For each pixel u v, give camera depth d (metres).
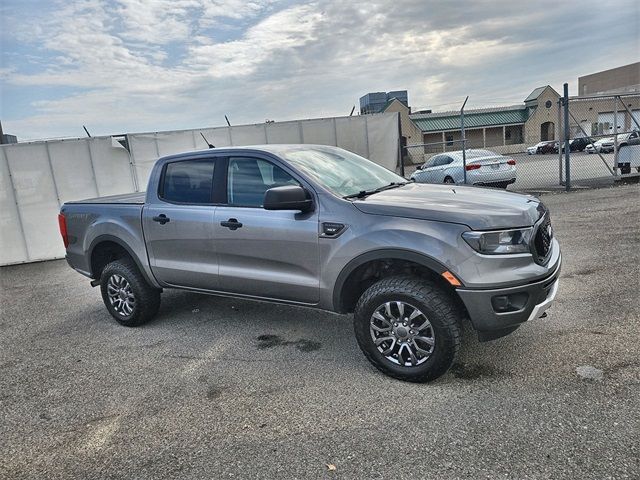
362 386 3.43
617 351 3.59
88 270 5.35
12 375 4.15
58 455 2.90
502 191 3.93
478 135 45.97
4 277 9.24
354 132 12.49
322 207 3.67
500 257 3.09
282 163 3.97
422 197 3.65
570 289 5.11
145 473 2.66
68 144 10.86
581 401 2.98
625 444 2.55
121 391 3.66
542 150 25.70
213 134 11.84
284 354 4.11
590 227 8.09
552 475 2.37
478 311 3.12
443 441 2.72
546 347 3.77
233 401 3.37
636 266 5.68
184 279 4.56
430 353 3.28
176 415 3.24
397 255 3.30
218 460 2.72
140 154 11.35
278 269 3.94
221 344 4.43
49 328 5.41
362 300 3.49
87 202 5.37
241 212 4.08
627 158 13.09
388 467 2.54
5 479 2.70
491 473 2.43
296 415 3.12
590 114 24.83
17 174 10.61
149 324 5.14
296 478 2.52
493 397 3.13
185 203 4.51
